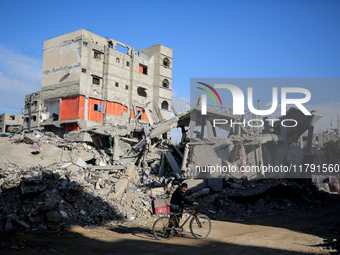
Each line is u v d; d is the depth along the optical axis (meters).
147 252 7.11
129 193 13.66
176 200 8.90
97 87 41.88
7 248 7.01
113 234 9.12
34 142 17.30
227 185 16.69
